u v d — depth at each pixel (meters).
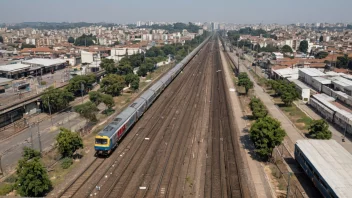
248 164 35.88
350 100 53.72
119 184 30.67
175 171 33.59
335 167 29.34
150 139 42.84
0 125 49.41
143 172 33.19
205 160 36.59
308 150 33.03
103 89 69.25
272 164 35.84
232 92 75.88
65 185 30.41
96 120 50.59
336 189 25.67
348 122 45.78
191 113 56.22
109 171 33.41
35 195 27.97
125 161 35.78
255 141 36.62
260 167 35.12
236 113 57.53
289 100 60.69
